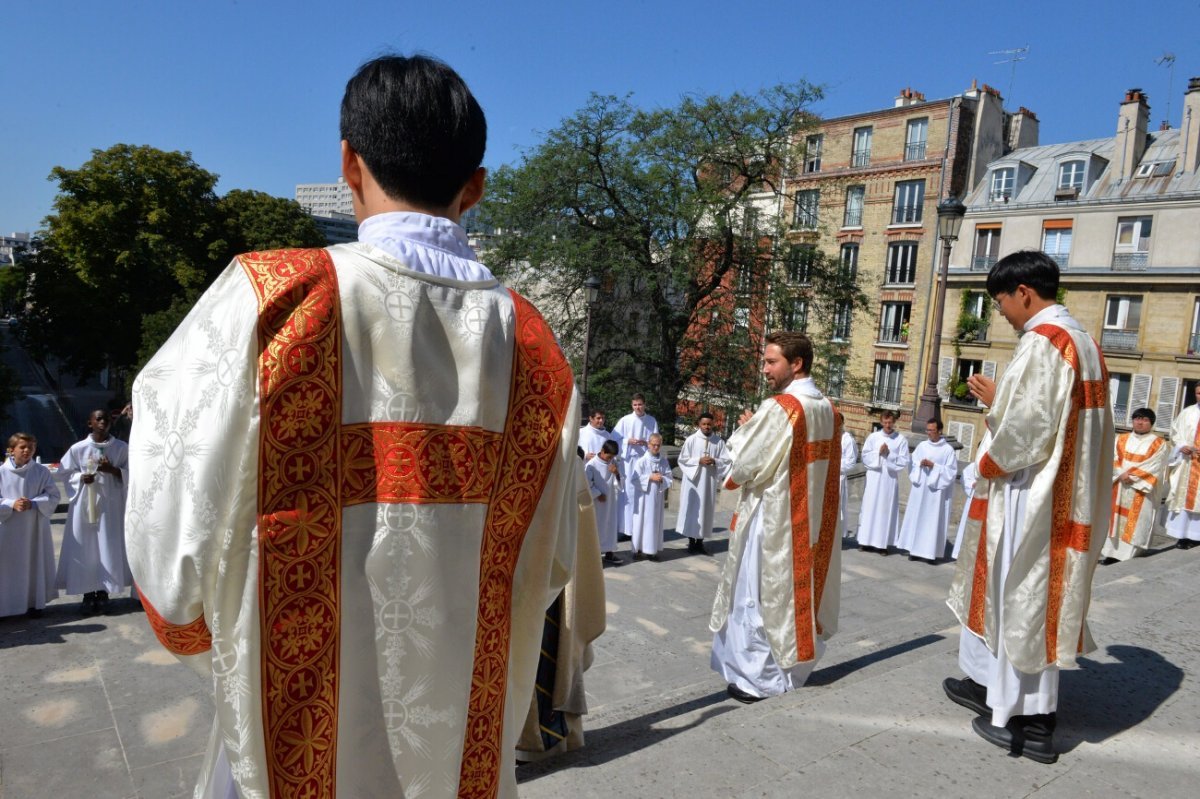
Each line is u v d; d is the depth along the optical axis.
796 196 28.42
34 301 33.34
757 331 24.89
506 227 24.42
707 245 25.02
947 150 33.53
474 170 1.22
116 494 7.49
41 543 7.32
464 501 1.12
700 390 25.89
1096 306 31.77
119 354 34.00
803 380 4.79
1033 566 3.03
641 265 23.69
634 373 26.00
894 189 35.12
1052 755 3.04
